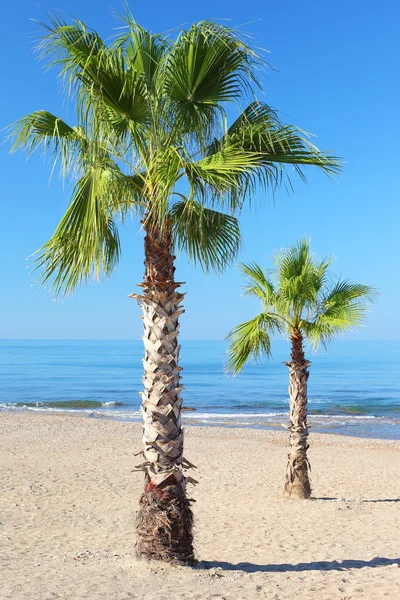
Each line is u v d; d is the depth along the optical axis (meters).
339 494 13.95
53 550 7.91
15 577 6.19
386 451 22.33
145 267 6.30
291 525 10.11
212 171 5.70
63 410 40.75
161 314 6.14
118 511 11.15
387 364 142.62
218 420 35.59
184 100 6.12
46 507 11.35
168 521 6.23
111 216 6.86
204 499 12.73
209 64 5.84
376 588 5.95
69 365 127.62
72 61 5.82
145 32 6.16
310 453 21.05
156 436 6.14
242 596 5.54
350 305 12.02
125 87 5.79
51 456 18.28
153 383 6.12
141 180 6.77
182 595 5.47
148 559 6.33
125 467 16.67
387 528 9.95
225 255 7.51
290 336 12.52
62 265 6.06
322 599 5.59
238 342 12.17
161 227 6.18
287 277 12.07
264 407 46.09
